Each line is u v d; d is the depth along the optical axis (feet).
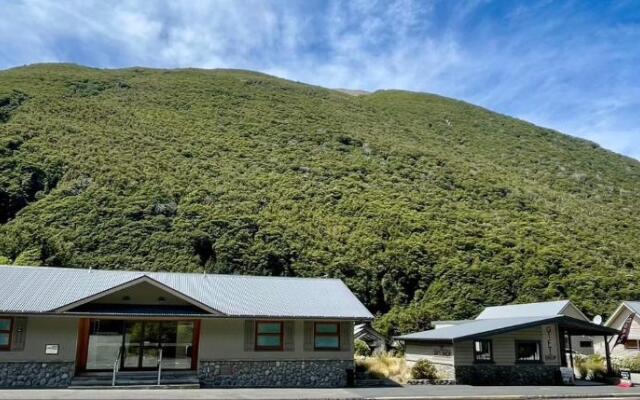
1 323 60.80
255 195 212.02
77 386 59.67
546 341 83.25
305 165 251.60
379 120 378.12
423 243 195.11
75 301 61.05
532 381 80.28
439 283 175.42
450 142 353.31
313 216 206.18
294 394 58.08
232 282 79.10
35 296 63.36
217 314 65.72
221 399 52.37
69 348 62.34
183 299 67.72
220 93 357.20
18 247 149.89
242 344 68.13
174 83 366.22
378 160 275.59
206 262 165.89
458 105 460.14
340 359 71.05
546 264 180.86
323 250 185.68
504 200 247.09
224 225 182.29
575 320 83.35
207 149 250.37
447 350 80.48
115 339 67.05
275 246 179.01
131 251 159.33
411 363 89.40
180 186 202.59
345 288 82.89
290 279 83.56
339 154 276.41
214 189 208.03
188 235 171.22
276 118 321.93
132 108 295.48
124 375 64.13
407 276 180.14
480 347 80.53
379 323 153.07
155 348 67.92
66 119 247.09
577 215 244.22
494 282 172.04
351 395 58.44
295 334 70.28
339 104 400.67
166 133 261.24
